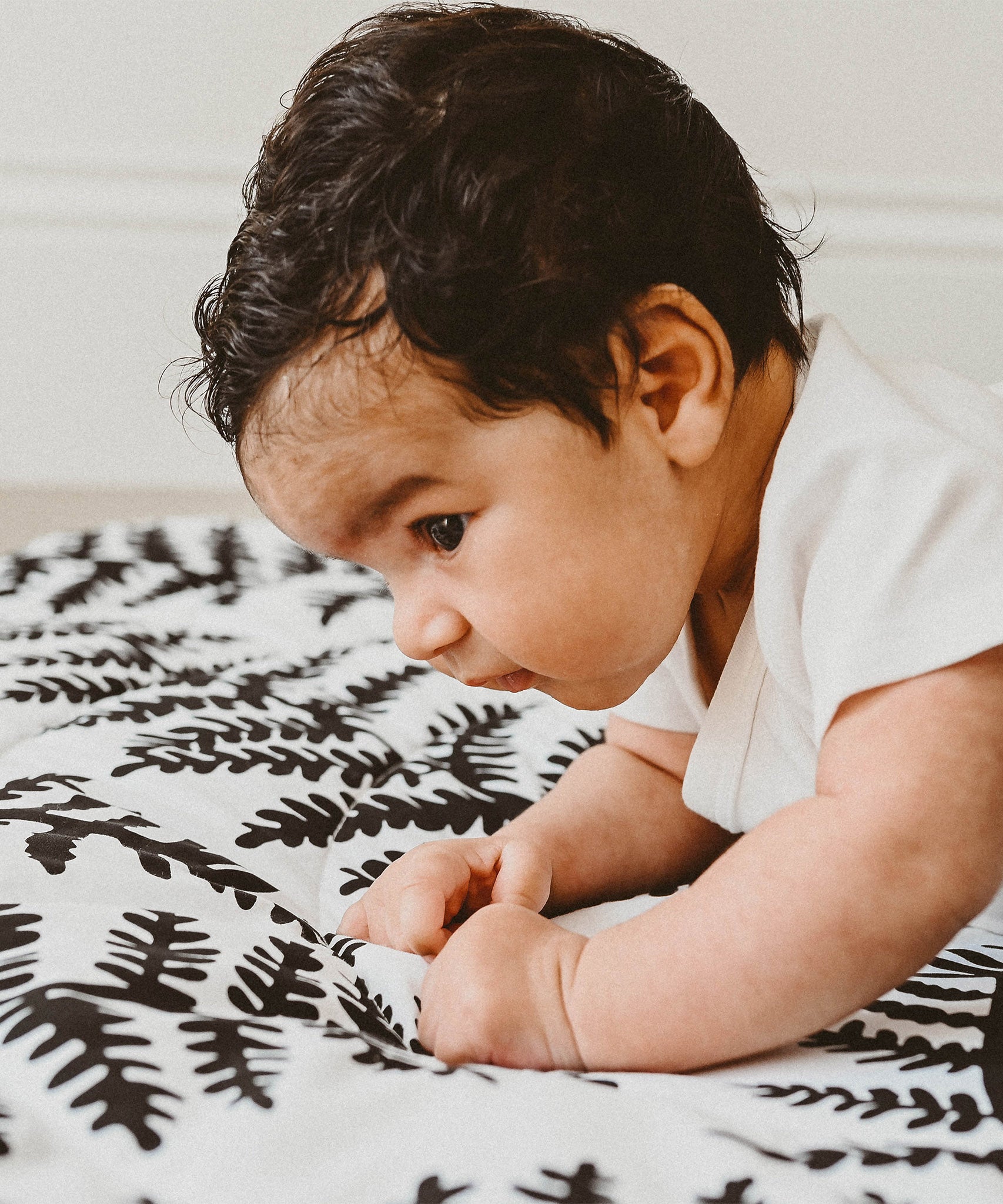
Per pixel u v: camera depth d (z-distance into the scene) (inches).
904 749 21.7
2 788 30.4
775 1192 16.9
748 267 26.6
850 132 75.2
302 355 22.8
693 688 31.0
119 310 79.3
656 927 22.3
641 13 75.0
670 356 24.8
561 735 37.1
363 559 24.8
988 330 76.2
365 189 22.9
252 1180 16.9
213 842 29.3
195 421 80.9
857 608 22.7
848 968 21.1
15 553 52.7
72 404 80.9
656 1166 17.6
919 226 75.0
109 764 31.8
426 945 26.0
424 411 22.6
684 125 26.4
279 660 42.1
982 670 22.1
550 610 24.0
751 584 28.1
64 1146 17.7
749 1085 21.0
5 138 77.2
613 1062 21.8
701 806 30.3
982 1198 17.2
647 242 24.4
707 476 25.9
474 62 24.5
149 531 54.7
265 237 23.8
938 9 73.0
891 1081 20.8
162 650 42.7
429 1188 16.8
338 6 75.5
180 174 77.4
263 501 24.7
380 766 34.6
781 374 27.2
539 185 23.4
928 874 21.2
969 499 22.8
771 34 74.4
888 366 28.3
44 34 76.0
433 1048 22.8
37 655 39.6
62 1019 19.6
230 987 22.3
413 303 22.3
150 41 76.0
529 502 23.4
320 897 29.0
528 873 28.3
